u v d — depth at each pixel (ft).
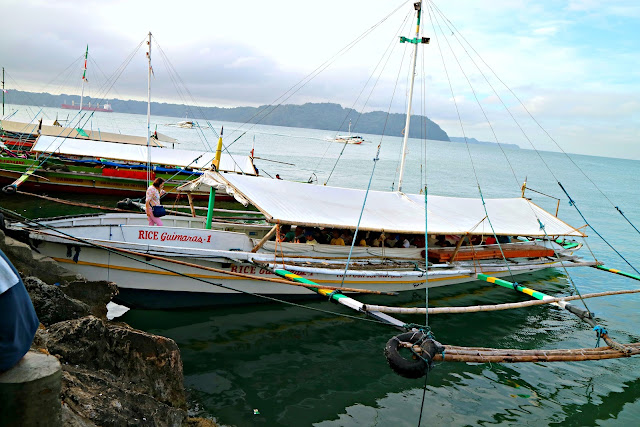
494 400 33.22
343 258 49.96
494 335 44.75
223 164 100.58
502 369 38.19
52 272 36.45
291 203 47.09
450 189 178.09
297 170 188.65
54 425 13.44
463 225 53.16
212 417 27.55
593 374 38.58
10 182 89.56
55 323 25.30
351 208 50.16
